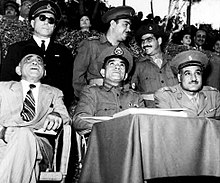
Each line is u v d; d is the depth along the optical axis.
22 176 3.75
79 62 5.62
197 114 4.80
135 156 3.24
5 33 6.19
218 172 3.49
